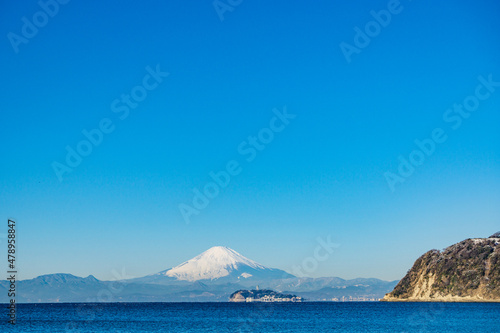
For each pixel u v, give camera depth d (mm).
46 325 153125
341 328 134750
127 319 188750
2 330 134875
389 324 143750
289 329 134625
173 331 130375
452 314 173250
